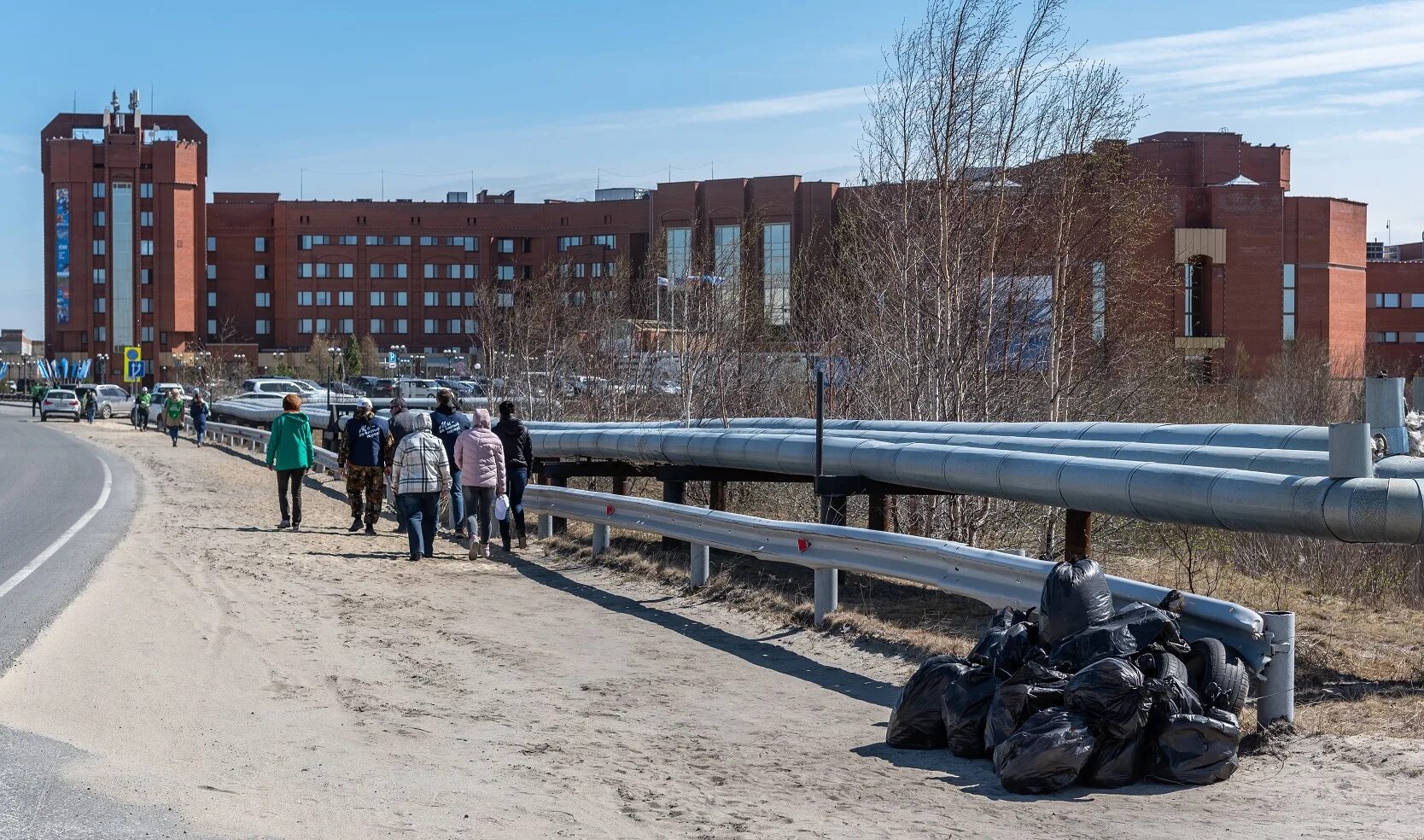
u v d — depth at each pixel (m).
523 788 6.50
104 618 11.08
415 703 8.34
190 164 125.12
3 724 7.48
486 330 40.22
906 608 11.37
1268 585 12.80
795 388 28.02
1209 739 6.51
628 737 7.59
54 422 69.00
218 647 9.96
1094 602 7.29
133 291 124.19
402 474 15.79
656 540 16.38
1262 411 49.22
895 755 7.24
